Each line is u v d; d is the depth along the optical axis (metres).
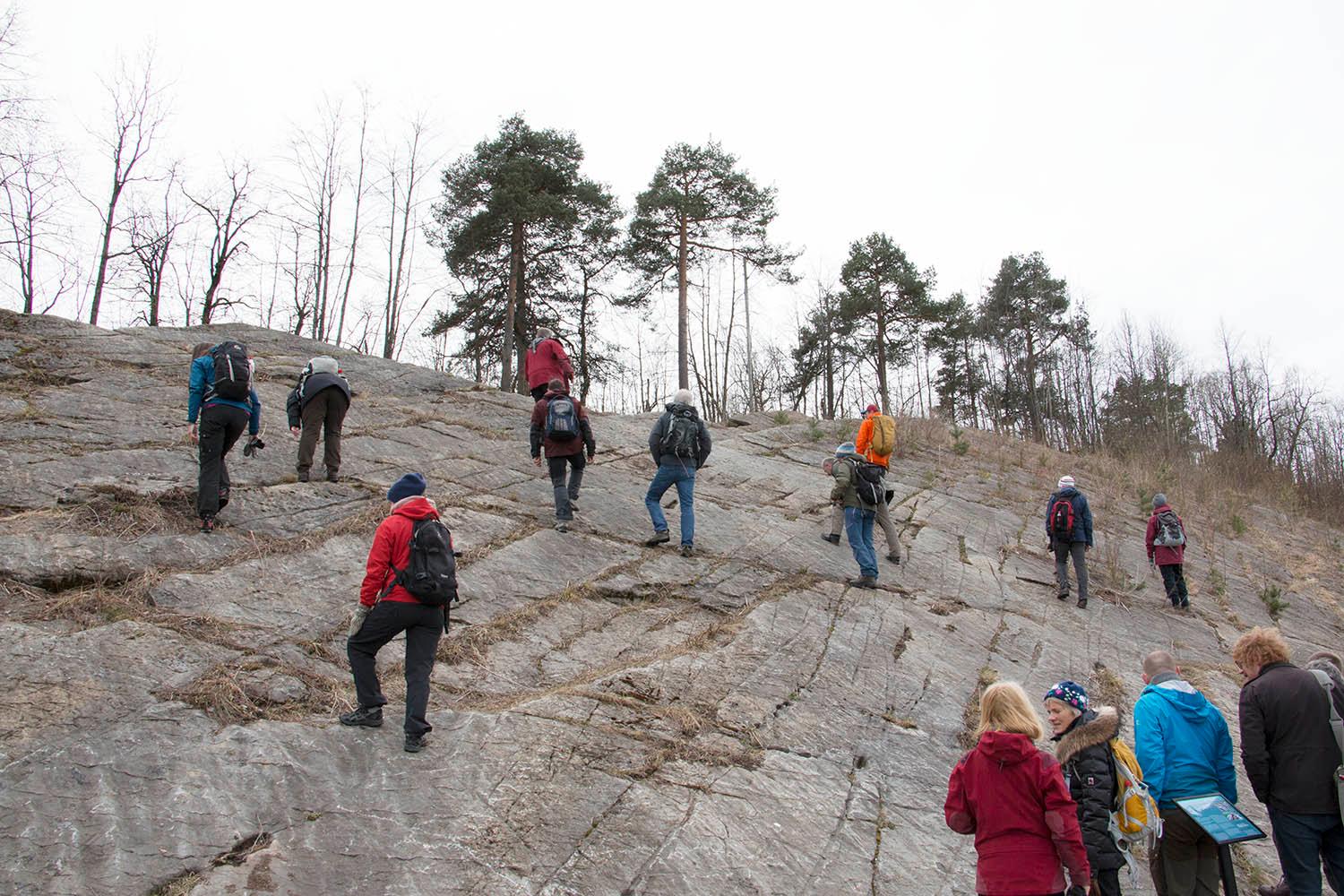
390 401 11.39
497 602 6.97
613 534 8.84
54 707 4.58
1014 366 38.28
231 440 7.19
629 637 6.97
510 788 4.68
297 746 4.68
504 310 27.62
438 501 8.50
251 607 6.07
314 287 25.91
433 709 5.37
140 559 6.27
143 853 3.82
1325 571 14.66
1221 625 10.83
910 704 6.84
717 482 11.48
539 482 9.74
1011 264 38.41
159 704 4.79
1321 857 4.79
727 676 6.50
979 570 10.53
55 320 11.08
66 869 3.67
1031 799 3.54
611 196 27.12
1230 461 21.97
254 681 5.18
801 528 10.34
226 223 24.02
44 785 4.08
